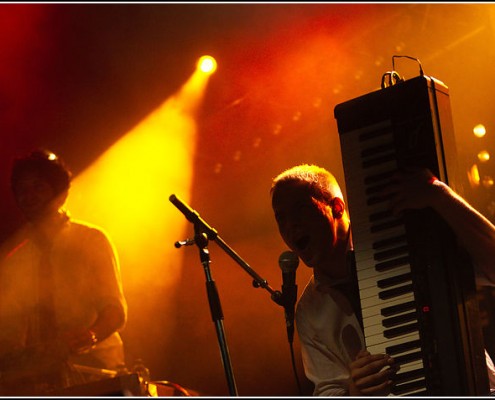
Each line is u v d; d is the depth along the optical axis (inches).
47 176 183.3
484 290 196.5
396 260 115.8
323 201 134.8
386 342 114.7
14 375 151.9
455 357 110.3
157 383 144.2
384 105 119.8
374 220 117.9
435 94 119.3
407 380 112.5
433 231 113.7
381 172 118.8
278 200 135.6
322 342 136.3
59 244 182.9
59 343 156.1
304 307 138.1
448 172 118.0
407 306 114.5
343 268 135.0
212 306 134.6
